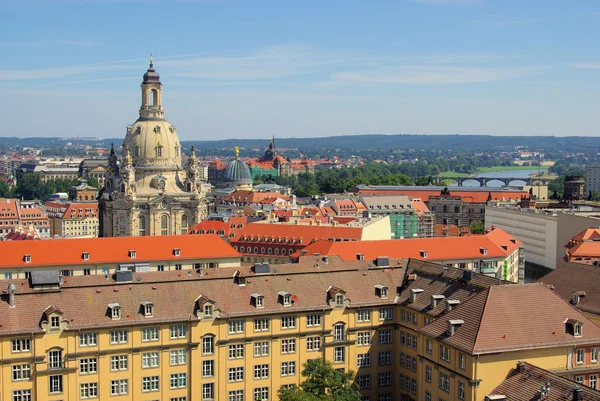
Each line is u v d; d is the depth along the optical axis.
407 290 184.25
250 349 170.12
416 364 175.38
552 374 135.25
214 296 171.25
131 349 160.25
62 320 155.12
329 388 157.88
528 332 148.38
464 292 168.12
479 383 143.50
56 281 164.00
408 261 199.50
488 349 143.38
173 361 164.25
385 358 182.88
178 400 164.75
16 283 164.62
